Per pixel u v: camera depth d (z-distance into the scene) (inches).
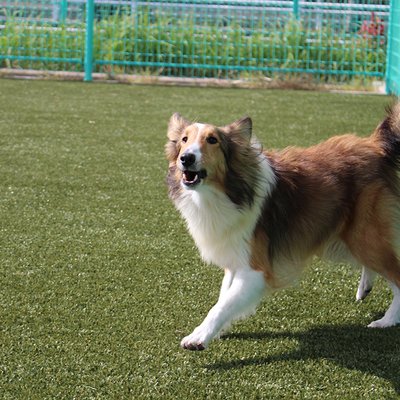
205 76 647.1
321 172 195.3
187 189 181.5
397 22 576.7
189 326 192.2
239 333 191.2
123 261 234.4
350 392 161.2
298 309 206.8
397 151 199.8
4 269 224.4
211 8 652.7
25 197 293.6
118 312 198.7
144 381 163.6
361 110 504.7
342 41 637.9
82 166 340.5
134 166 343.6
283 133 422.6
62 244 246.7
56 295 207.6
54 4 671.8
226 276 196.7
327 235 195.6
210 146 181.9
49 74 622.5
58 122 435.5
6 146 372.5
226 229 185.3
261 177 188.1
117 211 281.3
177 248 247.0
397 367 172.9
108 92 553.0
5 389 158.4
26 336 183.0
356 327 196.1
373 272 205.2
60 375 164.9
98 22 654.5
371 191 192.4
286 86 613.0
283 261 191.5
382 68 631.8
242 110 492.7
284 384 163.9
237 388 161.8
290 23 644.1
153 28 645.9
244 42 642.2
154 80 615.5
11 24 644.7
